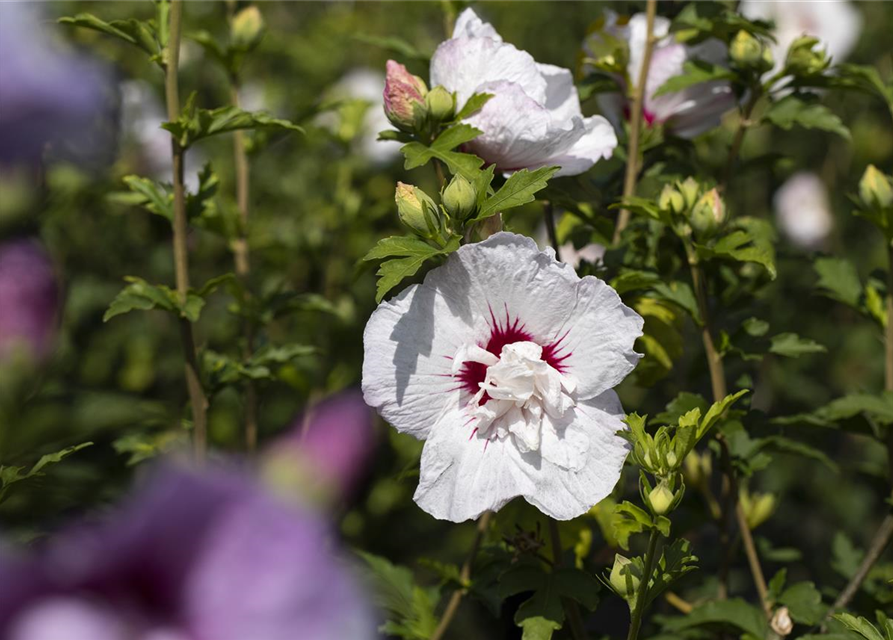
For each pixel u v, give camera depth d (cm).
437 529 129
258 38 104
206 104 153
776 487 142
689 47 96
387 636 94
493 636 106
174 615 40
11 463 79
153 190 93
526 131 81
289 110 149
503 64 82
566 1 184
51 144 75
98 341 121
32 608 40
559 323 76
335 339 116
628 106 98
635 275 85
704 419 75
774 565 127
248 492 39
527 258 76
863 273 163
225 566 39
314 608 39
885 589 94
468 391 77
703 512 95
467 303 76
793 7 113
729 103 96
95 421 77
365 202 134
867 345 154
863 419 93
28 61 68
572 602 86
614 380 76
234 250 106
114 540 39
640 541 109
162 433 101
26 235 75
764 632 86
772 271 83
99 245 128
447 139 80
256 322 102
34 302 74
